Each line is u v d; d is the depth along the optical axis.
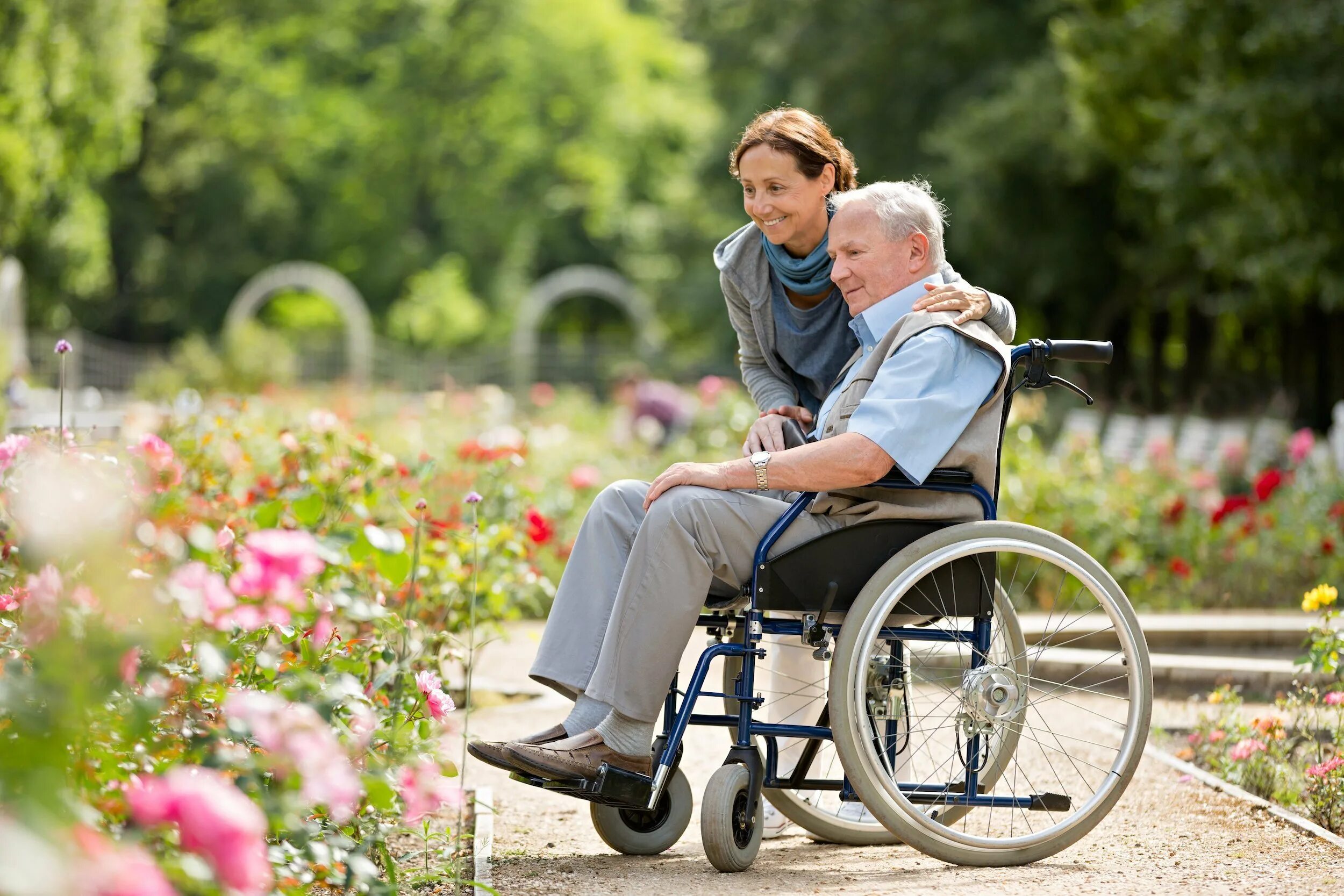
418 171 75.25
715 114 63.22
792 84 47.72
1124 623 5.69
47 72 34.28
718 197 53.41
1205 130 26.98
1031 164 40.66
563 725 5.53
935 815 5.95
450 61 74.06
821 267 6.24
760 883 5.30
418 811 4.24
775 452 5.52
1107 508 15.98
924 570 5.40
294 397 29.83
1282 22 25.80
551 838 6.33
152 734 3.56
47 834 1.94
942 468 5.61
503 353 61.03
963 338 5.61
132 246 68.69
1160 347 48.06
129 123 41.16
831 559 5.50
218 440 9.89
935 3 42.94
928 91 44.12
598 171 76.00
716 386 21.42
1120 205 40.44
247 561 3.66
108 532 3.12
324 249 74.81
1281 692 9.59
